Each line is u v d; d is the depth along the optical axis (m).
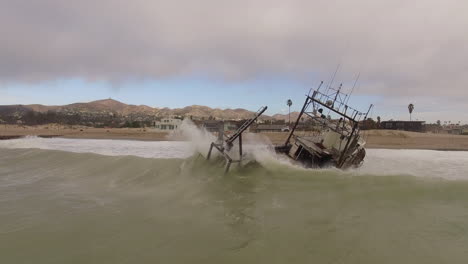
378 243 5.88
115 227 6.84
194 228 6.75
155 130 125.88
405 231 6.44
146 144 53.19
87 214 7.77
